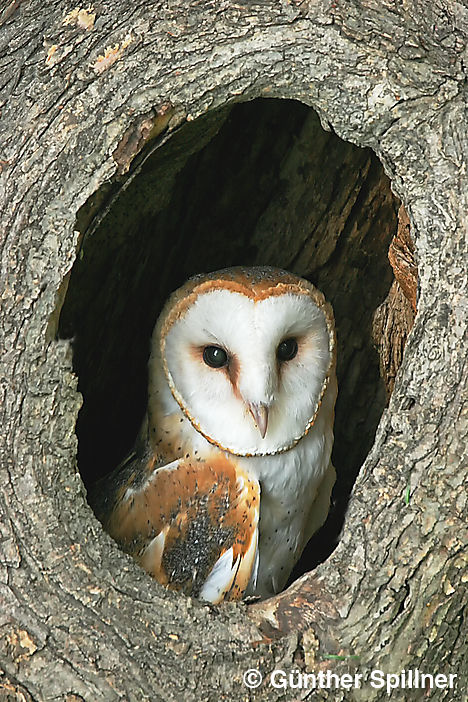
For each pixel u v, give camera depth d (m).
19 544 3.44
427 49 3.36
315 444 4.50
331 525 5.35
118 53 3.39
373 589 3.48
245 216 5.47
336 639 3.48
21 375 3.43
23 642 3.42
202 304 4.11
